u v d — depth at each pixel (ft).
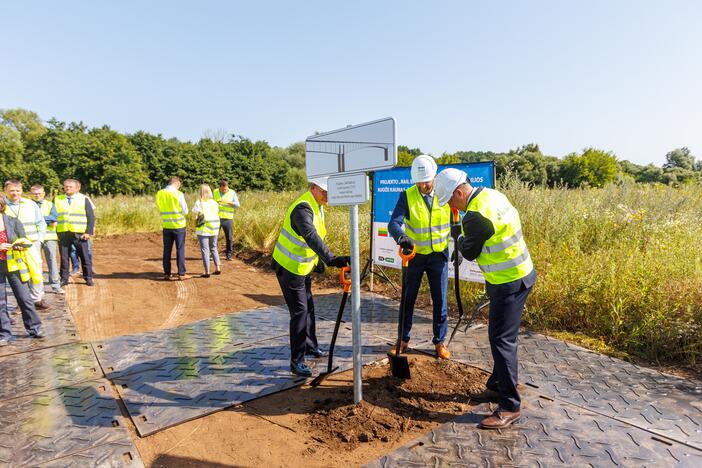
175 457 8.79
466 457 8.46
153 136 121.49
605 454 8.45
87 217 24.35
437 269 13.17
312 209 11.93
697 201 28.63
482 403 10.62
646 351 13.43
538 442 8.89
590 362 12.75
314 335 13.69
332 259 11.18
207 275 27.17
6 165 115.75
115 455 8.73
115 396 11.27
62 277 24.57
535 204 25.76
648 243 20.63
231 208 32.86
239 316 18.42
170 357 13.79
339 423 9.86
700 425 9.37
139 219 50.37
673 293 14.51
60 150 113.80
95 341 15.40
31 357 13.91
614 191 30.14
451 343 14.66
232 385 11.80
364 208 39.65
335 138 9.87
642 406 10.21
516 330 9.84
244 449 9.04
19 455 8.71
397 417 10.07
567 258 18.85
